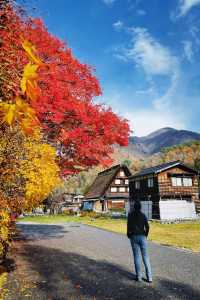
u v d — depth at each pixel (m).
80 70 13.55
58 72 12.70
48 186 8.89
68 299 7.05
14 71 3.28
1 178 7.49
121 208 61.19
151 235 20.78
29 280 8.73
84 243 17.11
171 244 16.36
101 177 68.69
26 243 16.78
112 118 13.72
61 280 8.80
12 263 10.98
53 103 12.04
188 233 21.47
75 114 13.00
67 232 23.75
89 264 11.16
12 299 7.01
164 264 11.07
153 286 8.13
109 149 14.56
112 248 15.23
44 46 12.34
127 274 9.56
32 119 1.49
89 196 66.00
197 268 10.30
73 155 14.12
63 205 71.88
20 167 8.08
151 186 42.53
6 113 1.47
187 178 42.03
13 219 8.44
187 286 8.09
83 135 13.33
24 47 1.39
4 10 3.59
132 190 47.75
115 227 27.91
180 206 36.38
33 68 1.39
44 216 57.72
